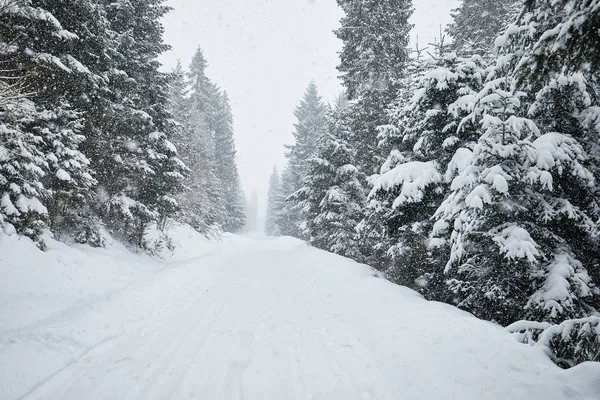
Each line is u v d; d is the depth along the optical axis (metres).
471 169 6.46
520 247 5.68
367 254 17.06
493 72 7.59
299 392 3.96
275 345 5.32
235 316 6.81
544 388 3.61
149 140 14.32
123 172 13.30
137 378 4.12
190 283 9.69
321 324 6.35
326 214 19.73
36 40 8.93
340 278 10.24
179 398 3.74
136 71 14.19
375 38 17.08
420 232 9.39
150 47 14.89
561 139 6.23
